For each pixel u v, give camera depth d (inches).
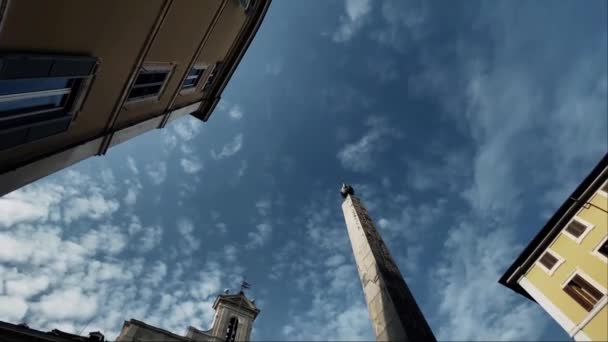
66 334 297.3
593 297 541.6
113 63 390.0
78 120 384.8
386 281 287.1
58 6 279.0
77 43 323.3
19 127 292.4
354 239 398.0
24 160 332.8
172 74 536.7
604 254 551.2
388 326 250.7
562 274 596.7
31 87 295.6
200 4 491.8
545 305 602.5
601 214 576.4
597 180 591.2
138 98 486.0
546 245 645.9
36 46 276.7
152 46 442.3
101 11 329.7
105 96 407.8
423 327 250.5
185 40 510.9
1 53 244.2
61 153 383.6
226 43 657.6
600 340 506.0
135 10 378.0
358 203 482.9
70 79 348.2
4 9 230.5
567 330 554.6
